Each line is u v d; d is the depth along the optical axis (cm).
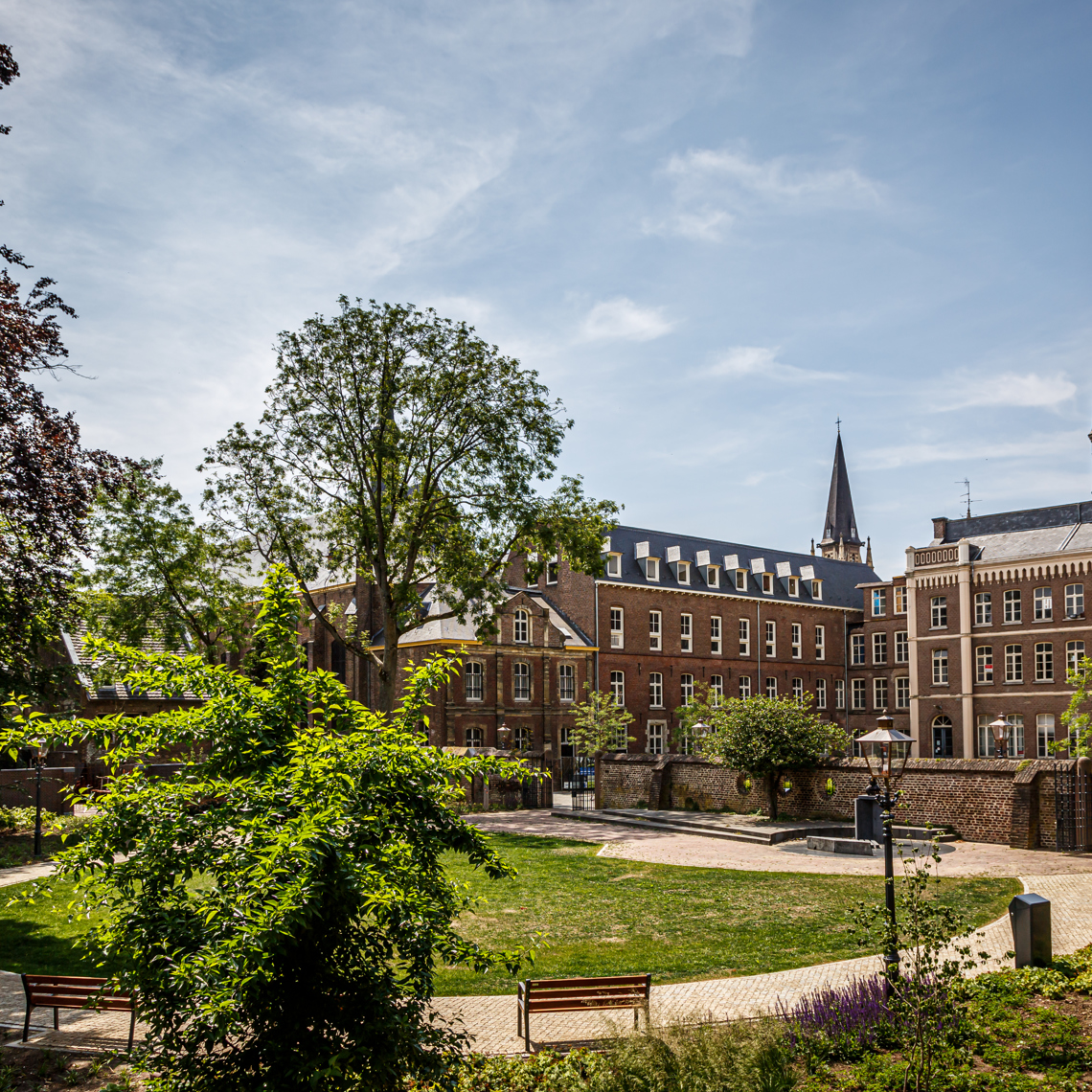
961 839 2647
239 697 800
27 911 1817
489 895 1980
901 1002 972
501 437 3406
